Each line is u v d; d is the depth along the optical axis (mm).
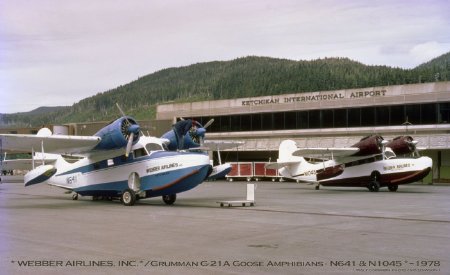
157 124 58469
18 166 25672
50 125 64875
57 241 11266
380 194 28703
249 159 58562
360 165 31875
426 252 9625
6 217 16453
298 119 51344
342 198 25250
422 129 44344
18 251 10047
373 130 46844
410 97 45062
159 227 13547
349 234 12078
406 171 30016
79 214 17344
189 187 20547
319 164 33719
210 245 10562
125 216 16547
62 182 24516
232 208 19438
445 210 18469
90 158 23297
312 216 16312
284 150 35719
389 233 12242
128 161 21719
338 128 48969
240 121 54969
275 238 11492
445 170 45312
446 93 43219
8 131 68938
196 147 24844
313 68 198750
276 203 21969
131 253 9703
